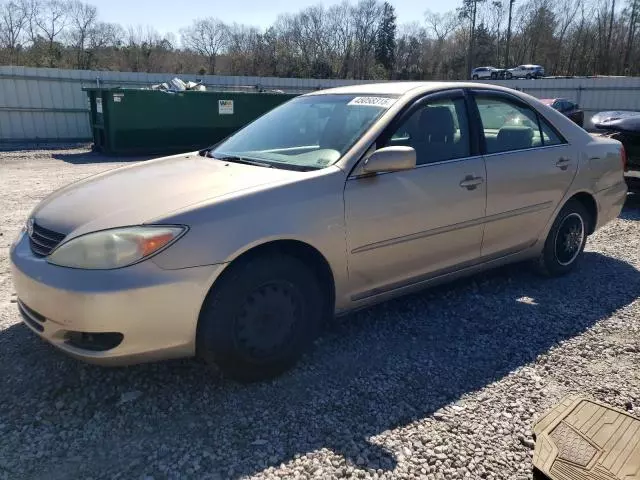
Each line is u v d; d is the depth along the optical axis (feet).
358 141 10.41
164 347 8.36
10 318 11.83
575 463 6.61
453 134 11.87
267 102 54.80
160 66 168.86
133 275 7.97
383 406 8.80
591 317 12.35
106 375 9.56
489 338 11.27
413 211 10.80
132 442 7.88
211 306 8.57
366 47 213.87
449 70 224.53
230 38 188.85
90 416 8.47
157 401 8.87
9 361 10.00
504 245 13.07
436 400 9.00
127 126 47.67
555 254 14.53
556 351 10.73
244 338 8.92
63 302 8.03
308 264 9.95
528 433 8.15
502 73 168.76
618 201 16.10
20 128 58.34
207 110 51.42
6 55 138.21
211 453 7.64
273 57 191.62
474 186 11.86
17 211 23.43
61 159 45.37
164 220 8.26
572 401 8.11
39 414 8.48
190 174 10.24
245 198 8.87
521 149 13.15
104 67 156.97
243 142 12.42
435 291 13.78
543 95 100.58
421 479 7.18
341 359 10.32
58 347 8.54
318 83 87.92
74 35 155.43
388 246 10.58
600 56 195.52
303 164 10.41
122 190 9.64
